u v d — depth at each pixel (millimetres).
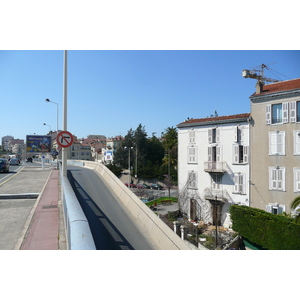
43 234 8406
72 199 7578
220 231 26375
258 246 21641
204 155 31594
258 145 26938
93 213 13281
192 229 26281
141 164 76188
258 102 27109
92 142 117312
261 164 26641
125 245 9695
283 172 25062
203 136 31781
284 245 19234
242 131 28281
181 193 33594
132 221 12508
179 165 34188
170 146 69875
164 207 42406
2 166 31484
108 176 22359
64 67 15289
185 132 33688
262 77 32781
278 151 25469
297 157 24312
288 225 19156
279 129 25500
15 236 8727
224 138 29750
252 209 22516
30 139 61500
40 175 28422
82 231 4941
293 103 24656
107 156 91438
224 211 29250
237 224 23031
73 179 22984
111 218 12766
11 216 11133
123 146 80062
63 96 15219
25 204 13469
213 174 30453
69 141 13922
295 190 24281
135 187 65688
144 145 79000
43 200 13570
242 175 27984
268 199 25969
